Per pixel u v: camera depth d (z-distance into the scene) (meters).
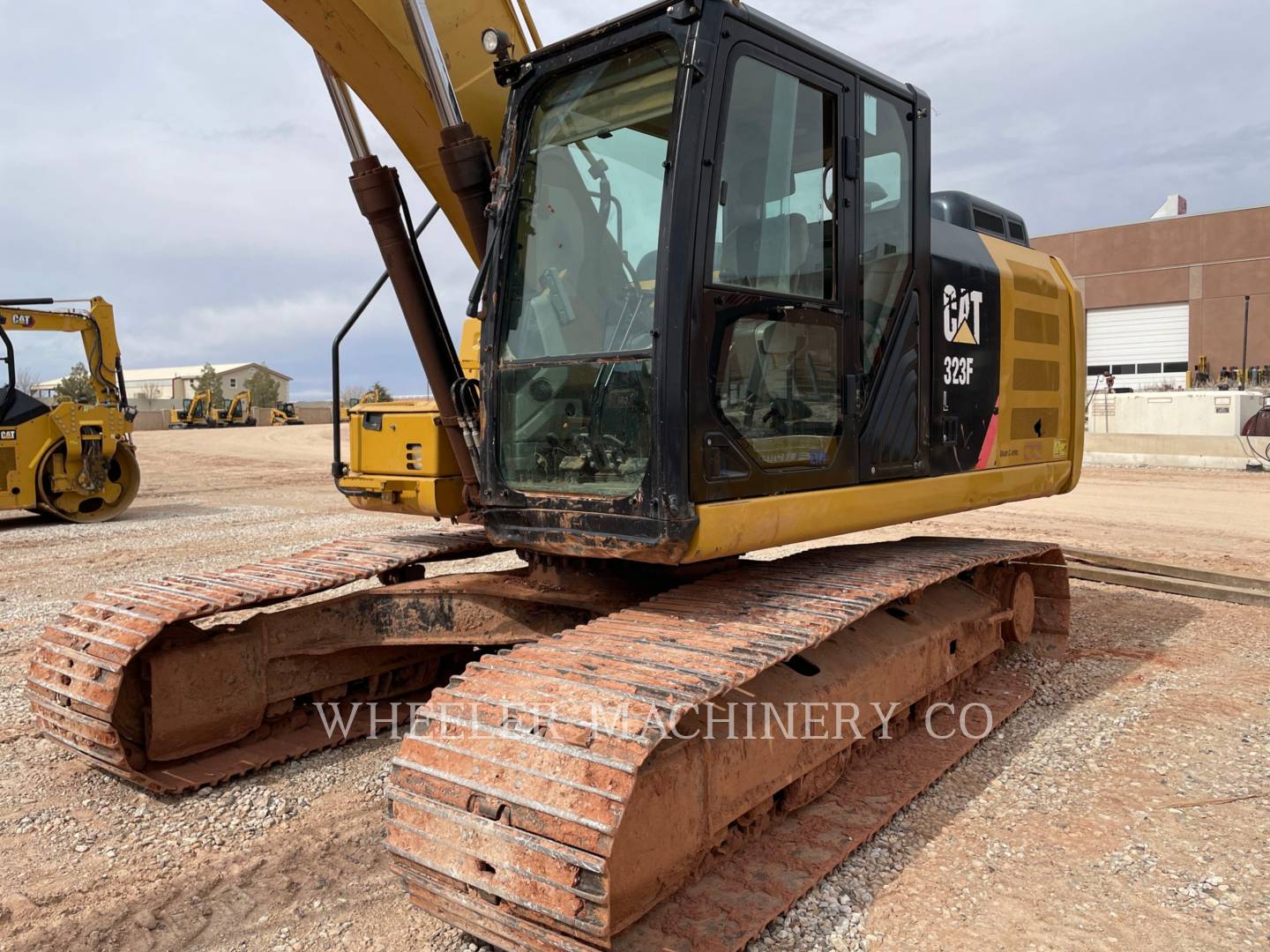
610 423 3.21
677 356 2.95
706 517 3.02
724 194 3.18
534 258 3.48
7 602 7.68
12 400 12.26
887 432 4.02
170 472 22.06
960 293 4.63
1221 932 2.87
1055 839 3.48
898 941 2.82
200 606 3.84
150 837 3.55
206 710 4.09
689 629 3.12
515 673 2.87
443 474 4.26
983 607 5.12
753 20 3.20
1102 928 2.89
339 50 3.69
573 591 3.95
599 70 3.31
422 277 3.95
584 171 3.35
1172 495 14.06
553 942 2.38
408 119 3.94
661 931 2.75
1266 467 17.31
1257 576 8.06
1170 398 22.75
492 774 2.51
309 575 4.30
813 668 3.71
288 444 32.28
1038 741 4.46
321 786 4.03
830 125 3.65
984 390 4.84
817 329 3.59
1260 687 5.21
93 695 3.74
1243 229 37.56
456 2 3.88
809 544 10.59
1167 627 6.54
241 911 3.03
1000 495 5.00
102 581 8.62
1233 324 37.94
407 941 2.86
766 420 3.35
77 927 2.93
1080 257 41.34
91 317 13.09
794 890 3.00
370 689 4.88
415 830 2.62
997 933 2.86
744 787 3.12
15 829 3.62
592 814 2.30
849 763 4.03
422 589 4.26
